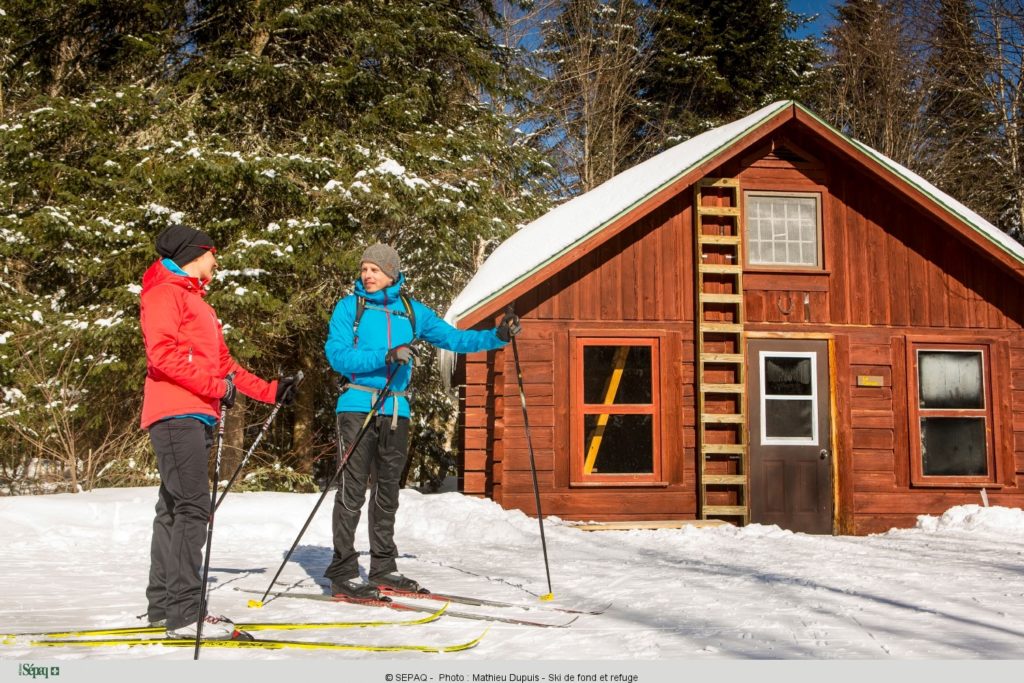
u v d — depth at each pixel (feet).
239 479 46.75
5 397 42.57
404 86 55.11
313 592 16.65
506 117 62.64
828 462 34.99
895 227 36.45
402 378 16.58
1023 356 36.42
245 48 52.85
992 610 14.94
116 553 22.63
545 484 33.58
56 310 45.83
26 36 51.16
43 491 42.09
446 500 31.19
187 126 47.91
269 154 47.42
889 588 17.33
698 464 34.45
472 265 69.51
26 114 45.21
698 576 19.06
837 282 35.91
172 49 52.95
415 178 48.42
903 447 35.42
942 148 87.10
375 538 16.46
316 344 53.47
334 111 53.72
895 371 35.76
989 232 36.47
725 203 35.96
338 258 45.65
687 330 35.14
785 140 36.11
